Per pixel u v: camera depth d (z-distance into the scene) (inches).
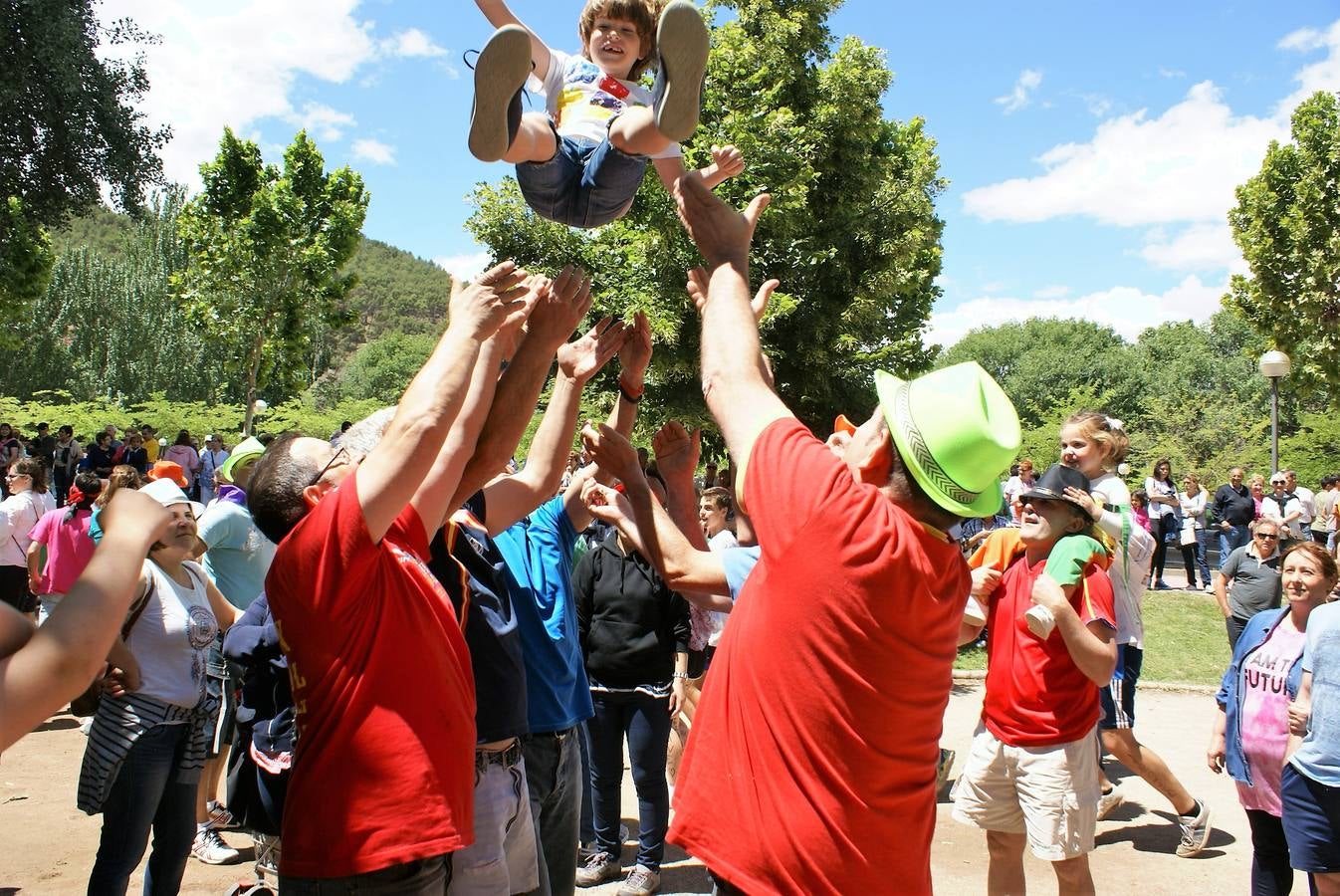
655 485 148.3
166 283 1923.0
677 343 478.3
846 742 70.9
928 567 73.9
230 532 209.5
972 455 75.0
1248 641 176.4
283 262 1145.4
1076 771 160.4
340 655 81.8
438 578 107.3
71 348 1846.7
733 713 74.7
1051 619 156.2
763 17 533.0
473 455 109.3
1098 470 225.5
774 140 481.4
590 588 205.0
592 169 118.0
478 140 99.9
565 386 134.0
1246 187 991.0
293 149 1175.6
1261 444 1129.4
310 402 1254.9
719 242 90.7
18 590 352.5
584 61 129.3
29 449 886.4
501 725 109.9
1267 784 168.2
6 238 890.7
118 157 883.4
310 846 80.4
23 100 837.8
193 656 157.9
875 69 554.6
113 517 63.9
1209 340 2746.1
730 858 72.1
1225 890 207.9
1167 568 848.3
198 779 159.5
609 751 205.3
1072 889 163.8
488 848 108.0
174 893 156.8
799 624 71.4
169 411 1234.6
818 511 71.7
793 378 564.4
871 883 71.4
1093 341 3095.5
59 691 57.4
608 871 205.2
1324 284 929.5
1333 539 543.5
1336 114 944.9
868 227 584.1
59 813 233.6
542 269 490.0
